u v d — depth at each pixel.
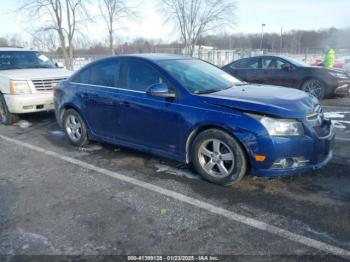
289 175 4.26
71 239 3.14
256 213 3.50
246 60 11.72
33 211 3.69
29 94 7.46
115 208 3.70
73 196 4.03
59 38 19.94
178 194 3.99
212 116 4.02
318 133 3.94
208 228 3.26
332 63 16.56
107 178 4.54
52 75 7.94
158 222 3.39
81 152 5.72
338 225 3.25
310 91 10.47
